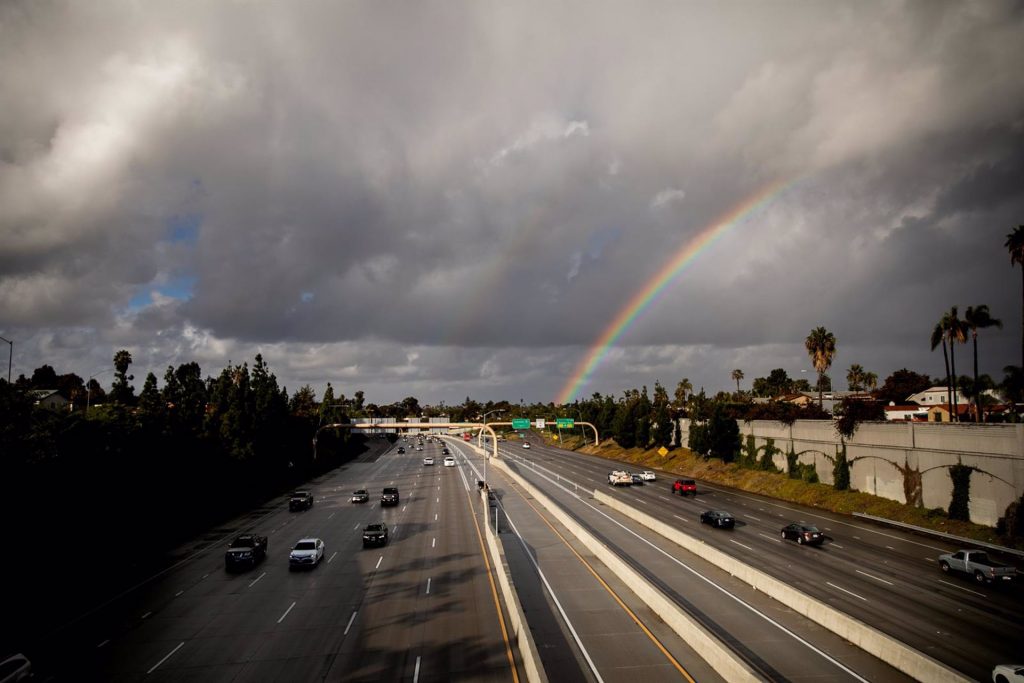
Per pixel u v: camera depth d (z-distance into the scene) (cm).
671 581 3256
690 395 17050
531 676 2012
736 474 7538
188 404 6656
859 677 2023
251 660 2302
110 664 2283
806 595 2659
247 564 3838
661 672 2152
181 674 2183
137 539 4869
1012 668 1795
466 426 8025
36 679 2153
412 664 2227
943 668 1900
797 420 6556
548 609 2877
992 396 10175
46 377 13138
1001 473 3994
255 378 8481
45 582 3528
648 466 10106
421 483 8475
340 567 3778
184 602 3095
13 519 3584
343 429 12750
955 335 6894
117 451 4716
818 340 9875
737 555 3728
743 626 2538
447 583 3331
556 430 18362
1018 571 3078
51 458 3938
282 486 8394
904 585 3019
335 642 2472
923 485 4703
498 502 6525
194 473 6053
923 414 11244
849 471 5647
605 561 3731
